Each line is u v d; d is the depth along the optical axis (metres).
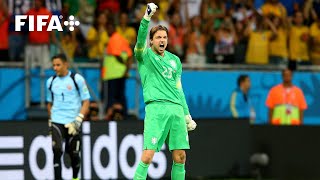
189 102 52.34
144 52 29.06
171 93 29.09
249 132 43.09
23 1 48.34
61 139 36.53
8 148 38.41
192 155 41.78
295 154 43.41
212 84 52.91
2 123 38.38
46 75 48.03
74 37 50.38
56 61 36.31
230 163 42.62
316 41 56.75
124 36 50.78
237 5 55.47
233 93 52.72
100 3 51.78
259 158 42.56
